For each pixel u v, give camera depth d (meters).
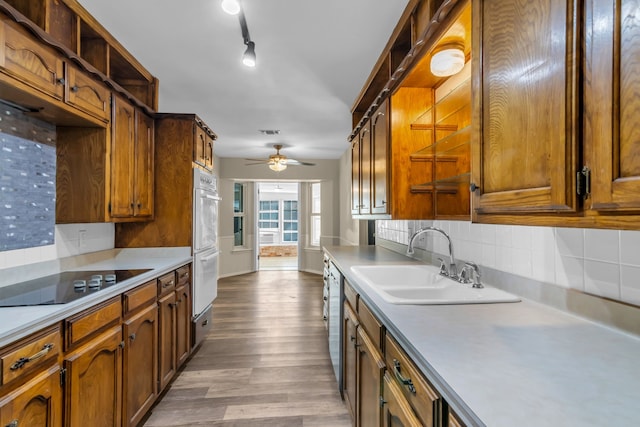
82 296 1.38
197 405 2.04
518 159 0.78
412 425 0.85
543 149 0.70
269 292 4.98
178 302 2.35
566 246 1.12
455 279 1.65
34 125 1.79
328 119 3.55
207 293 2.90
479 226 1.63
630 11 0.52
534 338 0.90
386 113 1.99
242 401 2.08
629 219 0.54
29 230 1.77
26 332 1.06
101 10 1.66
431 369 0.73
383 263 2.23
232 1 1.46
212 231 3.11
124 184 2.17
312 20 1.74
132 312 1.74
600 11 0.57
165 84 2.61
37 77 1.41
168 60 2.20
